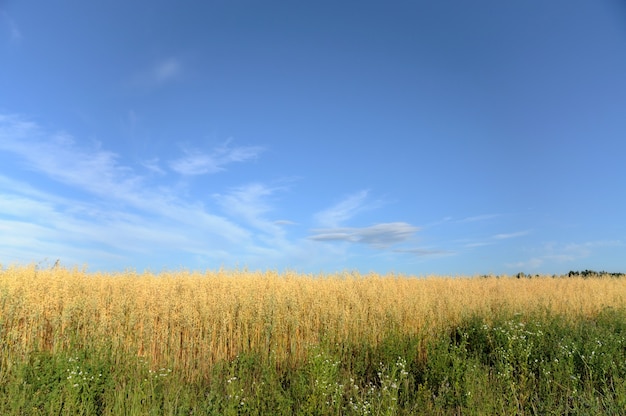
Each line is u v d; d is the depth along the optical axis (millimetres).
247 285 12672
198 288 12250
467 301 14555
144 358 8992
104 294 11273
